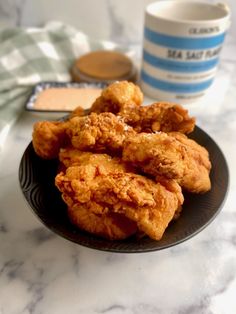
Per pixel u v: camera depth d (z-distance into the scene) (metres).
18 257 0.17
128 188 0.16
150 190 0.16
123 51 0.37
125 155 0.18
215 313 0.16
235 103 0.31
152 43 0.27
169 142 0.17
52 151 0.20
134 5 0.37
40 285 0.16
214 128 0.27
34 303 0.16
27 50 0.33
